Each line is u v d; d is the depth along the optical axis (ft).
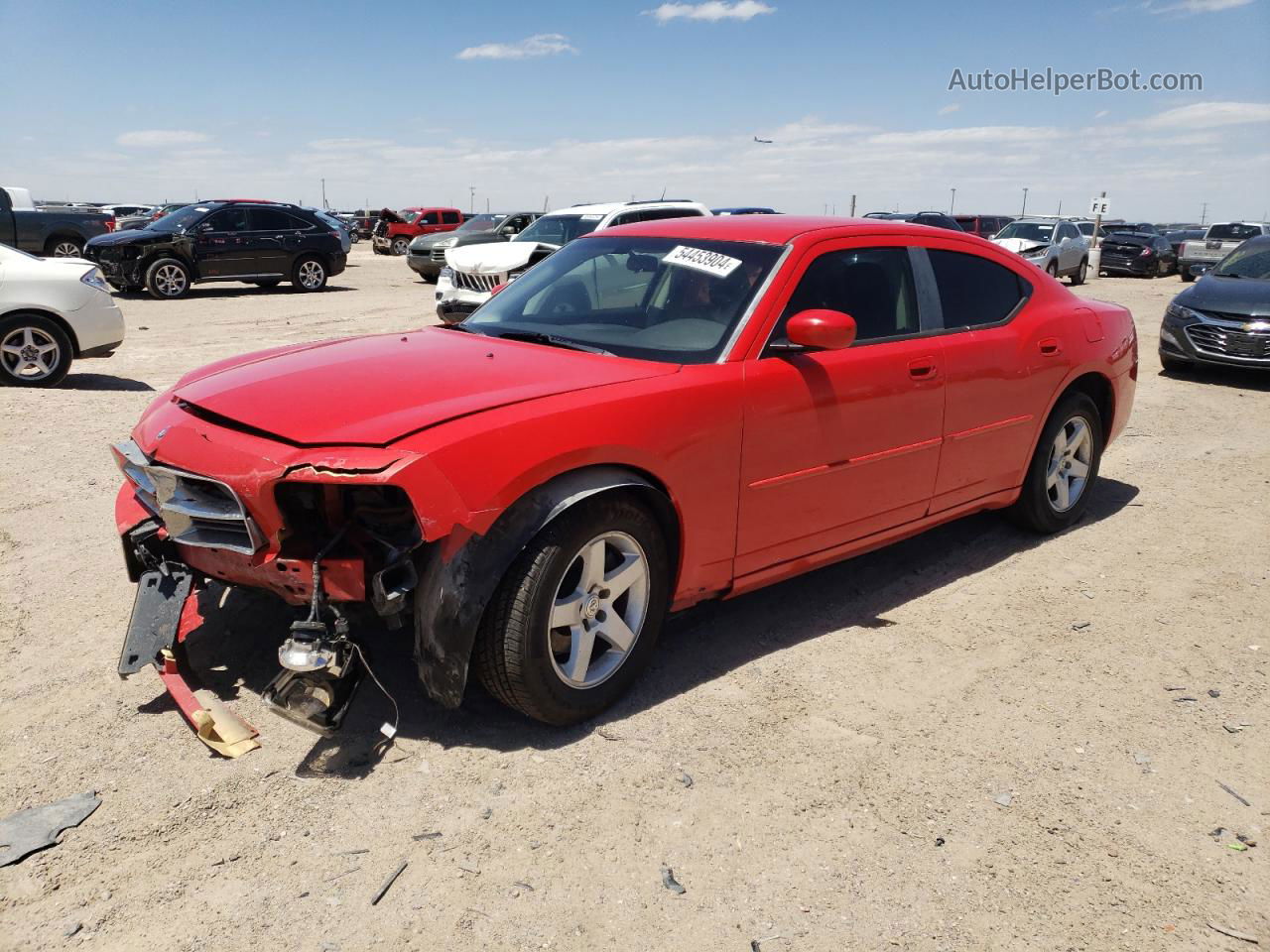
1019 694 11.19
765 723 10.39
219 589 13.06
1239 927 7.55
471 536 8.98
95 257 59.57
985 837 8.59
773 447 11.32
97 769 9.22
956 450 13.92
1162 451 23.21
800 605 13.60
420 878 7.91
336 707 9.13
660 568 10.56
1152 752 10.03
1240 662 12.07
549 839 8.42
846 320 11.10
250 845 8.24
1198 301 33.50
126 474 10.82
